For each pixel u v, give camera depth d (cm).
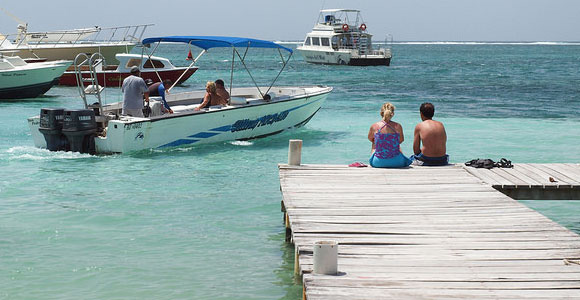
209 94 1378
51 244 702
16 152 1242
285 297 559
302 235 576
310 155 1294
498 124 1838
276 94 1711
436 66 6906
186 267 635
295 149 909
